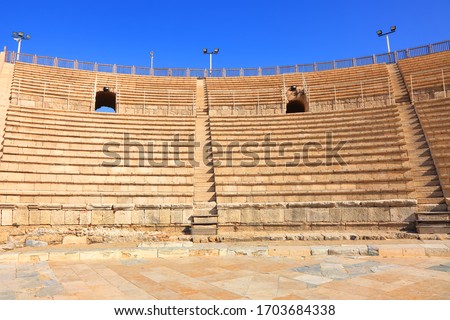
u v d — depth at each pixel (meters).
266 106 24.83
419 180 13.95
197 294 6.04
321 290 6.17
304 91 25.69
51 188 14.41
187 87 27.44
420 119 17.53
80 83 25.56
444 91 20.16
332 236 11.57
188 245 10.61
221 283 6.74
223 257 9.38
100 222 13.44
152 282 6.87
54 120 19.22
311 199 14.16
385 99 22.92
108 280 7.05
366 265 8.14
